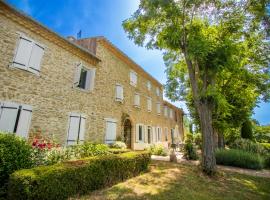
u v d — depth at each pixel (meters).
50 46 8.92
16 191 3.61
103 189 5.54
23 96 7.43
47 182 3.95
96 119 11.57
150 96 20.81
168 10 8.41
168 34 8.70
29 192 3.54
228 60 8.12
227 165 11.30
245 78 11.21
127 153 7.77
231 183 7.16
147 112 19.44
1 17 6.96
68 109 9.58
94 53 12.17
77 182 4.82
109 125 12.61
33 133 7.68
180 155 14.73
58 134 8.82
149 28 9.63
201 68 9.16
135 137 16.31
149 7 8.35
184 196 5.34
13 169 4.58
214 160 8.19
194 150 12.53
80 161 5.34
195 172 8.19
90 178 5.27
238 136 21.62
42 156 5.82
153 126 20.47
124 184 6.14
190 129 33.50
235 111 15.48
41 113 8.11
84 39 13.02
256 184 7.26
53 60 9.00
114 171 6.29
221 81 12.41
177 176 7.46
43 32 8.50
